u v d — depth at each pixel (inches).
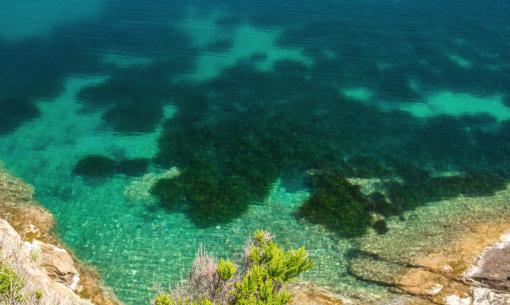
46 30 2119.8
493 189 1321.4
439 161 1434.5
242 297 749.9
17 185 1253.7
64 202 1213.7
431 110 1694.1
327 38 2161.7
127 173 1327.5
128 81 1785.2
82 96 1679.4
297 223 1187.9
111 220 1170.0
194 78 1827.0
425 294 974.4
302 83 1818.4
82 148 1421.0
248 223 1184.2
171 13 2372.0
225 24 2277.3
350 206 1233.4
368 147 1481.3
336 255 1096.8
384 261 1075.3
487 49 2106.3
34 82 1744.6
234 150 1434.5
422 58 2021.4
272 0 2583.7
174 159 1389.0
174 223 1172.5
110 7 2393.0
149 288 993.5
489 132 1589.6
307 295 972.6
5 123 1509.6
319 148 1459.2
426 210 1236.5
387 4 2549.2
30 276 750.5
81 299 879.7
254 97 1716.3
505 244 1091.3
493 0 2613.2
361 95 1758.1
